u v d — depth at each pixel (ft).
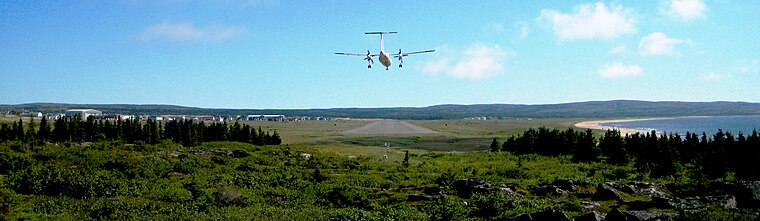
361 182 168.86
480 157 288.51
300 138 454.40
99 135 290.35
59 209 109.81
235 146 290.97
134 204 114.11
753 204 115.75
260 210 113.91
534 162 258.57
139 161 188.55
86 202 117.91
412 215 109.19
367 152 320.70
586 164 244.63
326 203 131.23
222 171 188.65
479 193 133.28
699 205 108.58
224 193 127.34
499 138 452.35
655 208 109.29
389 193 141.38
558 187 139.33
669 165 190.90
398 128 637.71
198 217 105.40
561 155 295.48
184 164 196.65
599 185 132.87
